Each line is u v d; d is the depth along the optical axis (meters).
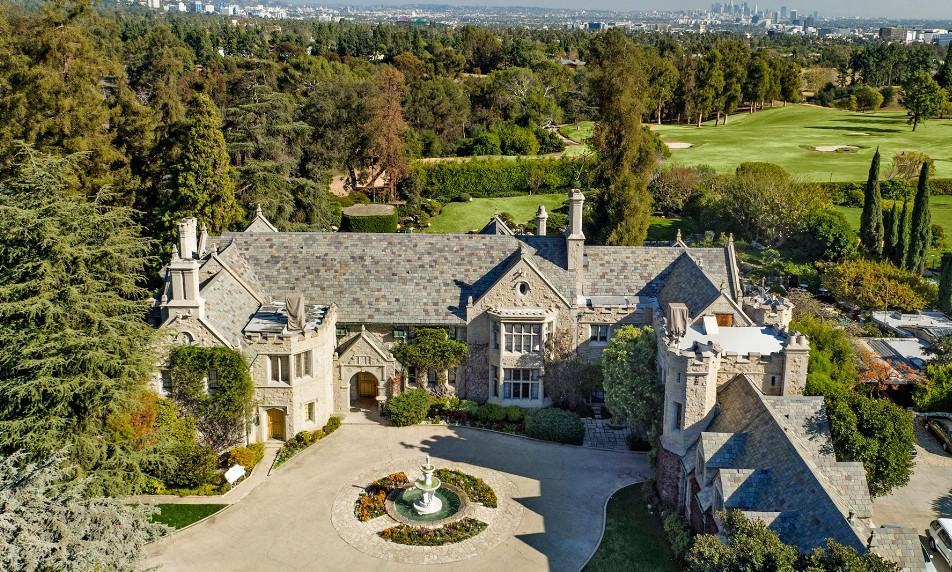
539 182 136.62
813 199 106.62
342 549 42.62
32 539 27.97
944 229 112.81
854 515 33.16
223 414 50.66
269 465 51.28
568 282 59.69
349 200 121.88
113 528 32.25
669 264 62.19
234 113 100.50
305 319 55.78
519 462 52.25
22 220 40.78
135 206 85.31
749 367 44.78
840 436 40.56
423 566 41.28
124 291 45.31
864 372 59.28
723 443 39.50
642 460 52.81
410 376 59.88
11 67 79.69
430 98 161.62
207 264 56.19
